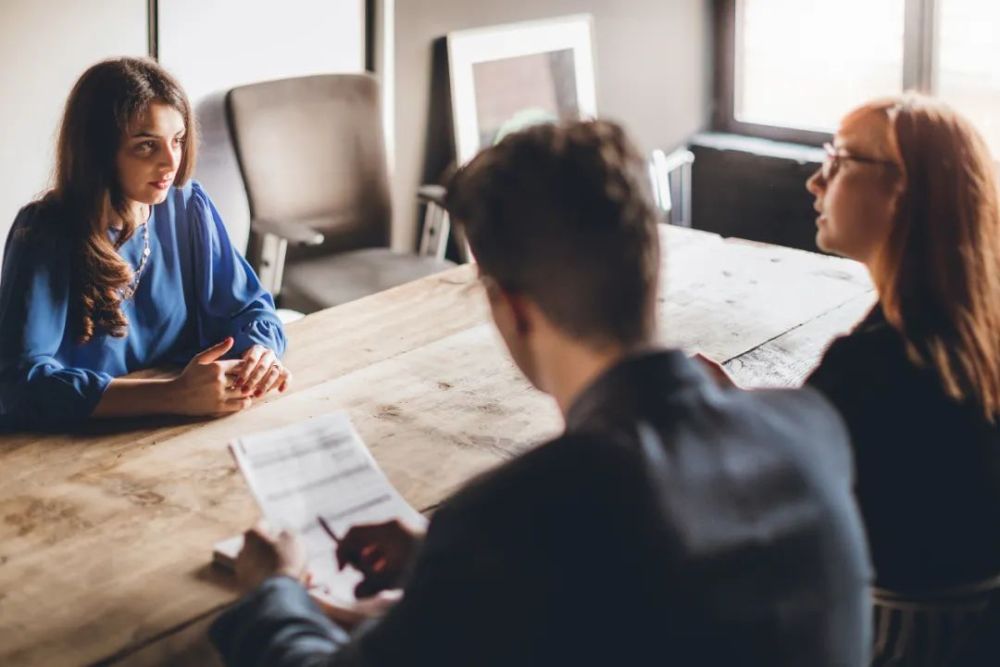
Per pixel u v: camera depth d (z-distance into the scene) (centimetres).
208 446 186
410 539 138
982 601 149
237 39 351
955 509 145
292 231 320
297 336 231
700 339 231
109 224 217
